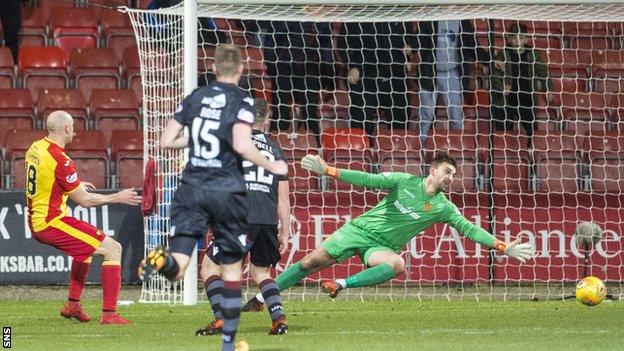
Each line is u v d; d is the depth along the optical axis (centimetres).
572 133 4684
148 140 3859
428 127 4550
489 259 4128
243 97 1927
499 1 3738
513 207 4181
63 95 4762
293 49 4753
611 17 4034
